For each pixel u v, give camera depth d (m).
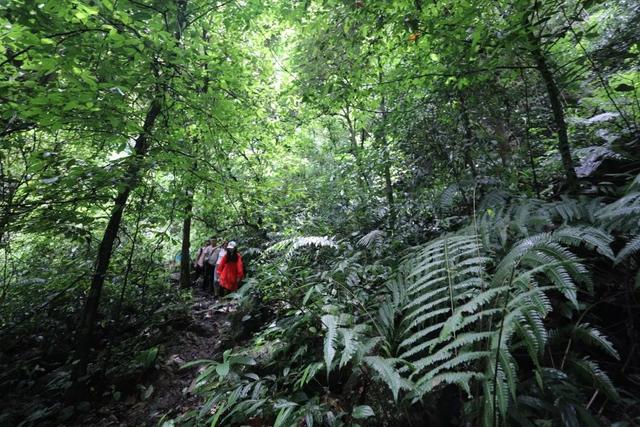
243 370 2.90
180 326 6.09
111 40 3.30
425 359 1.61
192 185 5.11
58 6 2.91
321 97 4.75
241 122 5.59
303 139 7.84
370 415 1.91
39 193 3.84
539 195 3.26
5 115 3.37
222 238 7.59
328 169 8.47
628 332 2.00
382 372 1.65
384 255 3.80
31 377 4.96
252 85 5.80
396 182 5.20
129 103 4.23
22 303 5.93
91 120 3.47
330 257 4.42
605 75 3.19
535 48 2.78
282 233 5.50
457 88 3.74
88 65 3.40
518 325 1.50
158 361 4.88
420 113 4.29
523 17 2.83
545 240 1.86
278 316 3.87
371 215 5.36
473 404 1.72
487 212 2.84
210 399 2.46
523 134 3.92
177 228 8.48
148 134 3.93
